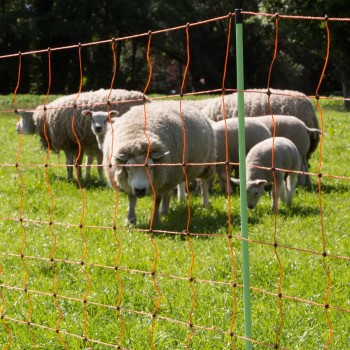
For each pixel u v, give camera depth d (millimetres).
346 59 36250
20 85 64938
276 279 6883
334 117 27078
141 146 9500
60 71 64625
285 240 8469
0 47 63594
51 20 61188
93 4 61281
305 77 65438
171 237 8867
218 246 8219
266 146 11578
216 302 6191
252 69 66438
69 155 14680
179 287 6637
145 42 64438
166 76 71688
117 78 65375
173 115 10406
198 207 11367
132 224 9820
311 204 11258
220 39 65375
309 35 34688
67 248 8164
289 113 14922
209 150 11336
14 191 12109
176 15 62406
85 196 11820
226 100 15578
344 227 9195
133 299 6297
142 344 5273
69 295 6461
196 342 5285
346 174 14258
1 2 63719
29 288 6723
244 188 4281
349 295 6352
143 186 9367
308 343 5242
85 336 5211
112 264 7496
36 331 5637
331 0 33438
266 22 35938
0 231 9227
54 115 14359
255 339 5328
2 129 24078
